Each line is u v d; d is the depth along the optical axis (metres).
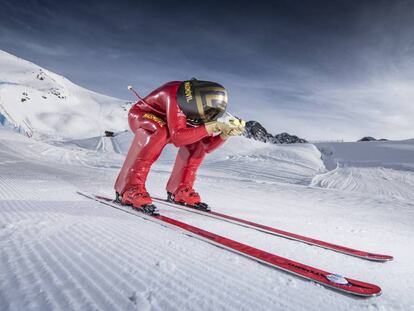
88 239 1.93
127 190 3.15
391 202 6.79
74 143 48.72
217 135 3.50
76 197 3.72
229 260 1.73
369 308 1.26
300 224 3.27
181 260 1.67
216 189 6.84
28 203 3.03
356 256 2.10
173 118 3.02
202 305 1.17
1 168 7.10
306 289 1.41
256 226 2.75
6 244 1.70
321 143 57.62
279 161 25.64
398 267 1.95
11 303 1.06
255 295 1.31
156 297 1.20
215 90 3.02
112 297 1.17
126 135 54.78
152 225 2.48
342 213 4.56
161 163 21.53
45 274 1.33
